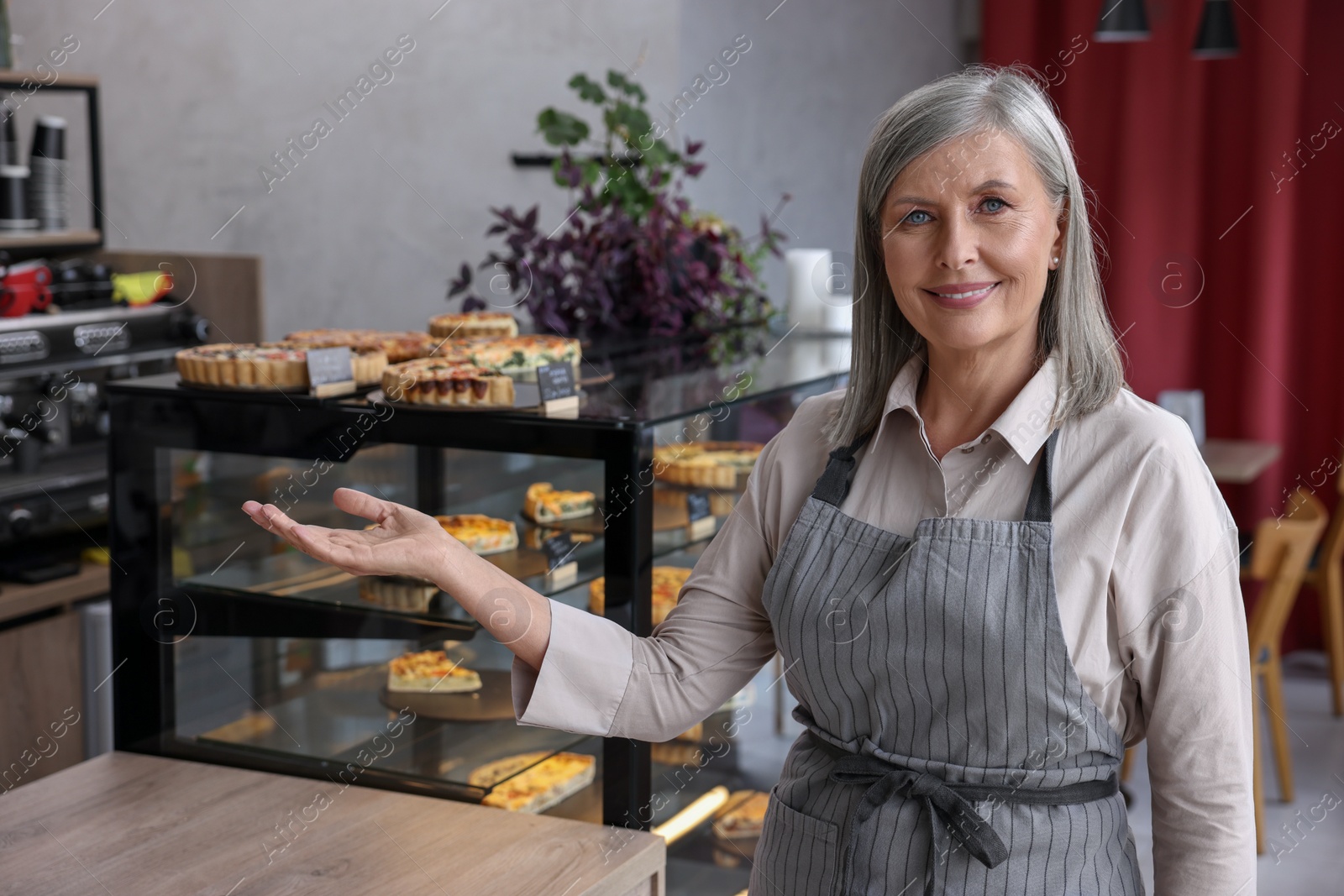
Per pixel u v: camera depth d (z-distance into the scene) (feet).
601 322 8.05
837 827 3.78
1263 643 10.36
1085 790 3.64
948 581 3.54
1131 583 3.48
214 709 5.35
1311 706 12.59
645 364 6.73
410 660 5.22
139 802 4.89
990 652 3.50
